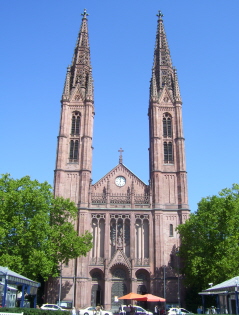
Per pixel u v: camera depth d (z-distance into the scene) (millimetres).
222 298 58906
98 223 86875
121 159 94000
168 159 93312
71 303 77688
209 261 66125
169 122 98000
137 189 90625
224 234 65500
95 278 83250
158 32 113750
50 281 79562
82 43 111062
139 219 87500
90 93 99188
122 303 81000
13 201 61312
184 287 80000
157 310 75062
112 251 85375
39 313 37531
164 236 85438
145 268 82562
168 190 90062
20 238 59656
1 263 56094
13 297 58000
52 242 69188
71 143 94062
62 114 96188
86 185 88812
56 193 87688
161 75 105438
